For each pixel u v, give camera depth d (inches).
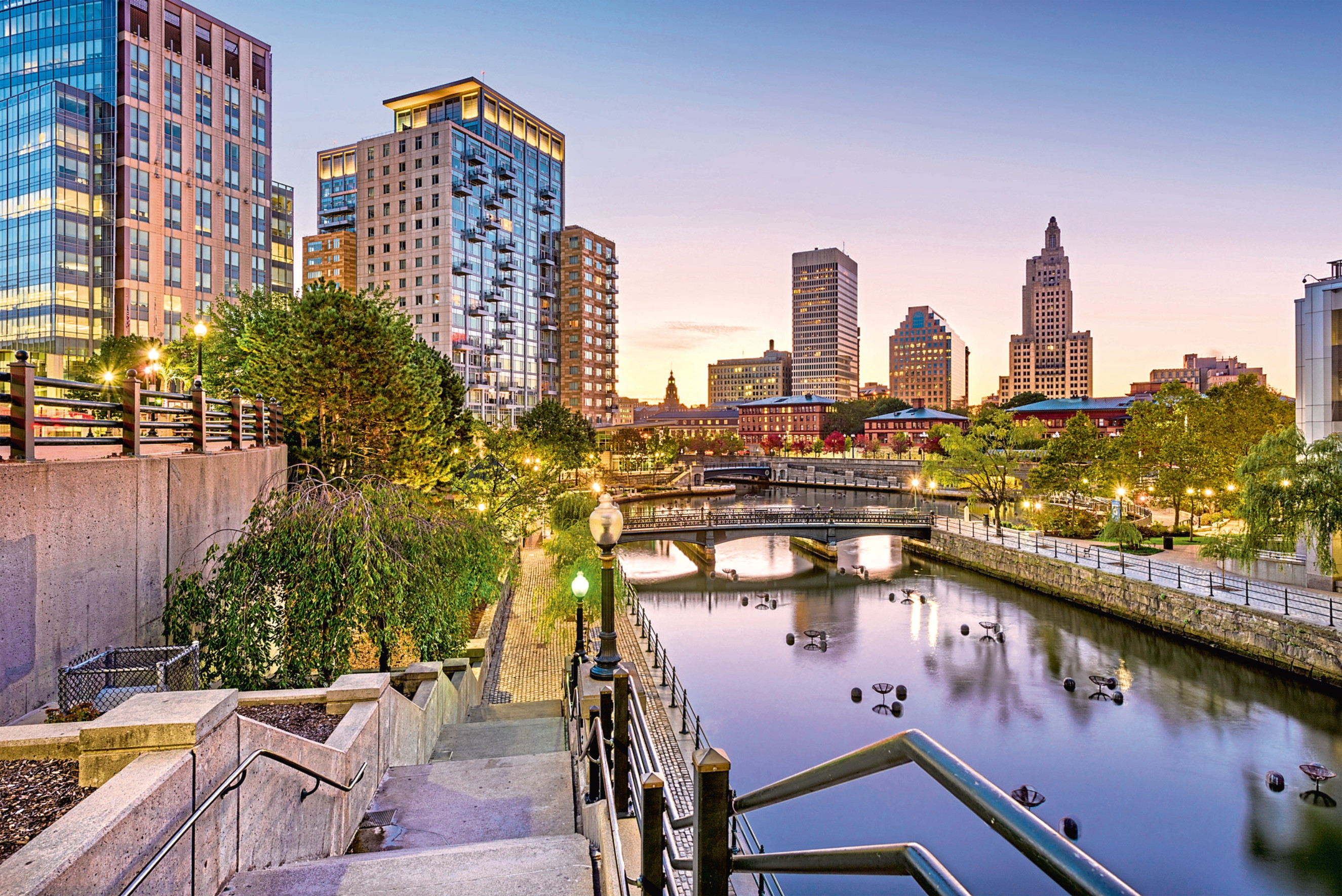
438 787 323.0
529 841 222.2
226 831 192.7
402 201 4544.8
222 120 3631.9
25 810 175.3
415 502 577.3
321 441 906.7
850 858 79.7
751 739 1079.0
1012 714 1133.1
